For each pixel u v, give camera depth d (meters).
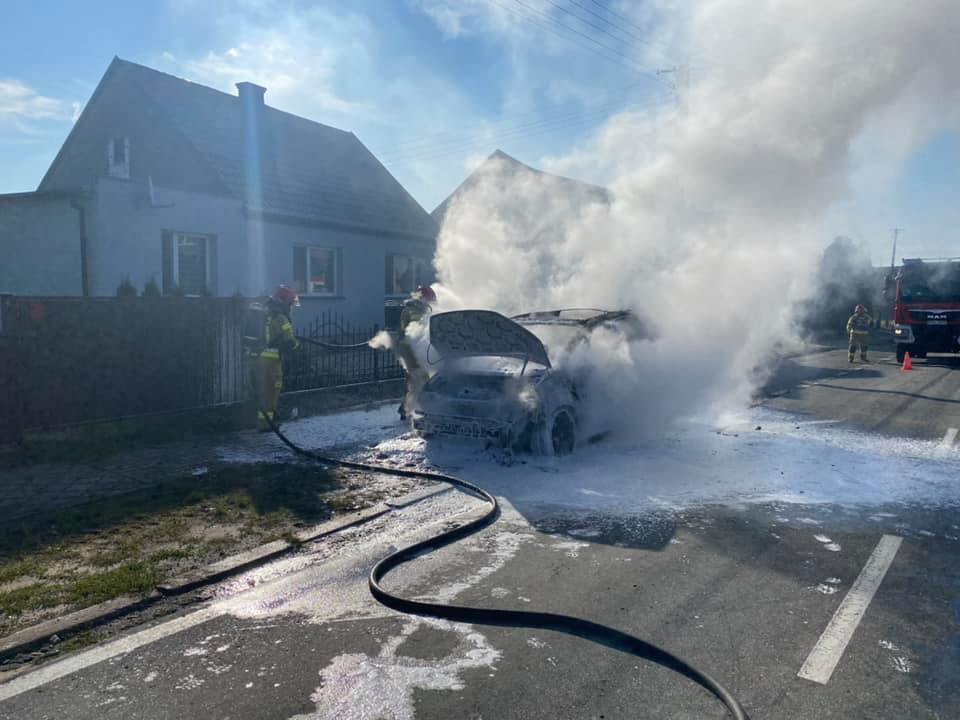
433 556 4.91
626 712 3.05
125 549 4.91
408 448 7.82
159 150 16.12
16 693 3.21
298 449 7.67
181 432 8.34
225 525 5.43
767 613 4.02
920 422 9.91
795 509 5.94
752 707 3.09
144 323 8.10
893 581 4.48
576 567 4.70
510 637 3.74
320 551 5.02
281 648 3.62
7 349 7.05
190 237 13.58
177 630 3.83
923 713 3.05
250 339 9.02
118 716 3.03
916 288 18.55
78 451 7.47
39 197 12.12
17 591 4.20
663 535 5.31
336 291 17.08
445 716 3.02
